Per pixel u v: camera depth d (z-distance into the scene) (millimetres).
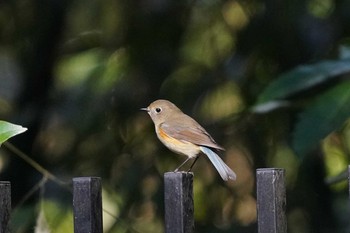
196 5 12789
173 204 6211
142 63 12898
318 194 12484
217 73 12703
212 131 12578
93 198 6234
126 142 12898
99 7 13211
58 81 13891
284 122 12273
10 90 13773
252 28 12375
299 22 11875
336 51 11391
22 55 13602
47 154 13109
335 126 7469
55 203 11547
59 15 13359
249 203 12625
